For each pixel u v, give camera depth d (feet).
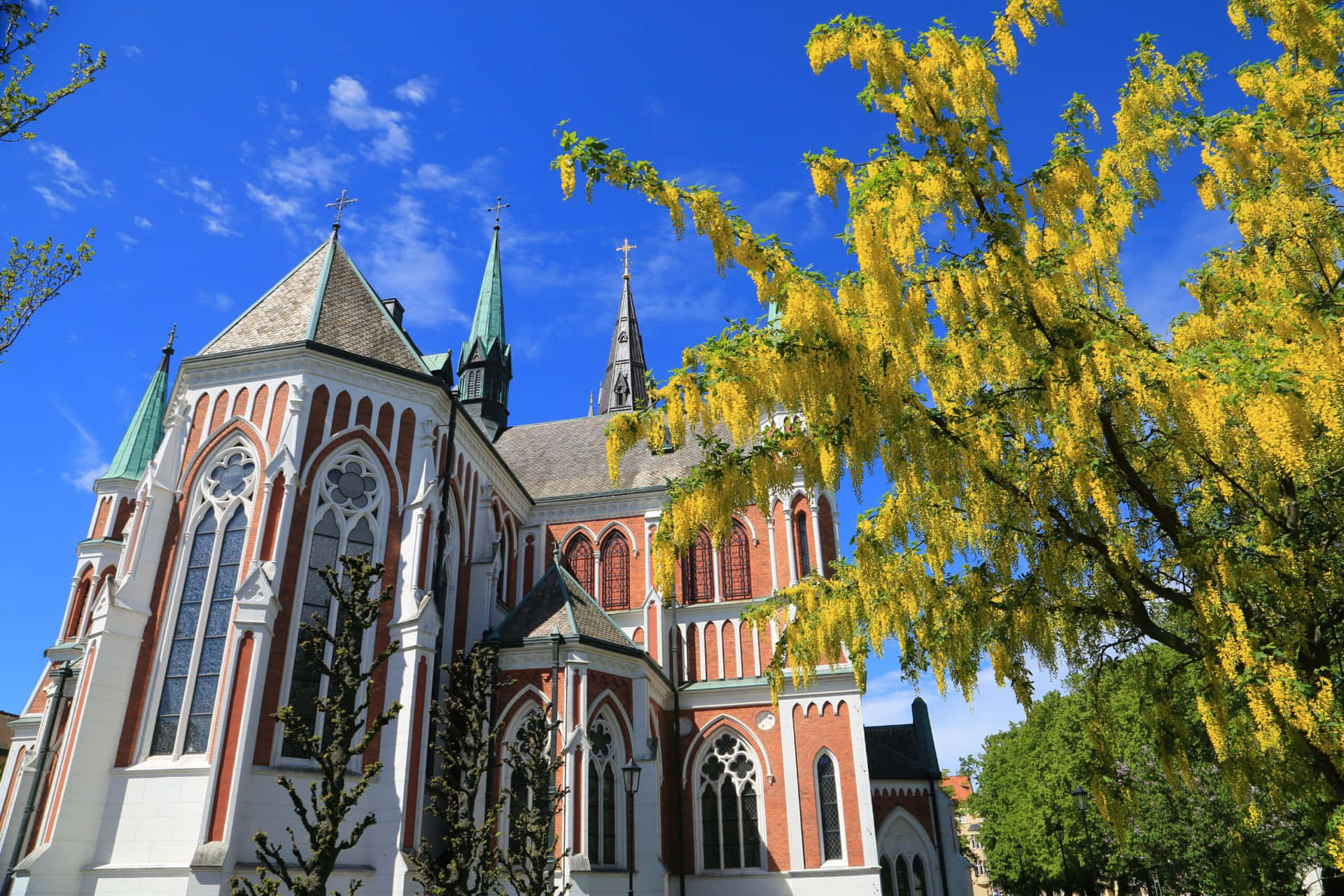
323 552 97.04
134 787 84.53
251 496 96.94
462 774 99.09
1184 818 117.08
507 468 141.90
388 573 99.55
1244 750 44.24
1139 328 45.44
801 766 127.65
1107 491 43.19
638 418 45.29
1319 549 42.57
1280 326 41.42
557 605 116.57
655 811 108.68
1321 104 47.26
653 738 118.21
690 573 145.89
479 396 191.52
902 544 50.65
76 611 140.97
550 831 95.20
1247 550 42.55
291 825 84.64
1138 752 123.44
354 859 85.92
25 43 45.32
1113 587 47.96
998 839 217.36
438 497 107.55
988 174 44.96
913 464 44.06
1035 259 45.09
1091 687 50.44
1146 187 48.42
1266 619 41.27
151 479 96.99
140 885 79.97
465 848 74.74
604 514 153.17
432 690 95.35
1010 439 46.16
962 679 49.67
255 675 86.22
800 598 57.06
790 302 41.57
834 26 45.70
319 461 99.55
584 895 94.53
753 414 41.81
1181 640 44.09
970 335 44.98
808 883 121.70
